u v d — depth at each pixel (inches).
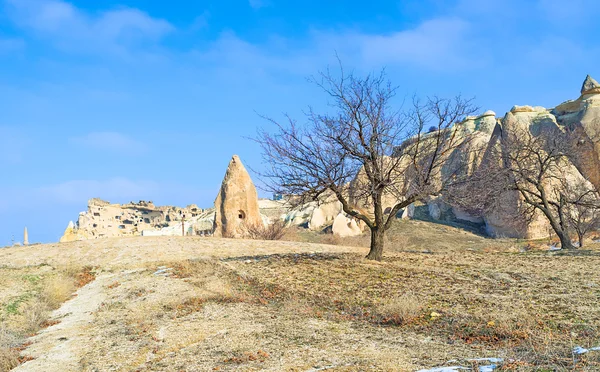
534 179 1369.3
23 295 853.8
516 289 613.9
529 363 321.7
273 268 890.1
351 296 637.9
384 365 346.0
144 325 569.6
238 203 2150.6
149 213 6299.2
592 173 2506.2
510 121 2726.4
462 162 997.2
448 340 423.5
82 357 462.6
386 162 901.2
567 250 1079.6
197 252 1237.1
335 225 2662.4
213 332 496.4
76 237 2908.5
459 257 967.6
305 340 439.8
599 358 322.0
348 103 864.9
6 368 458.6
